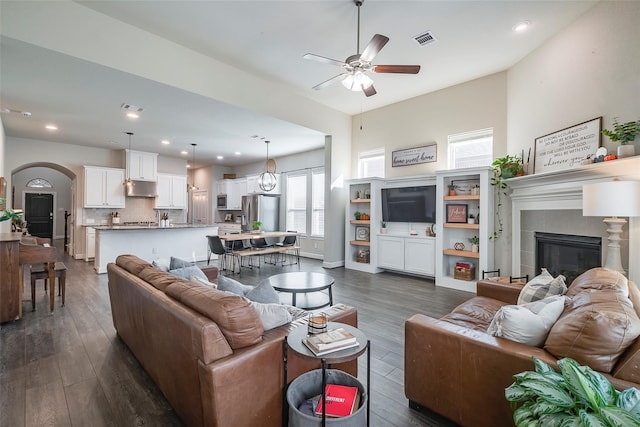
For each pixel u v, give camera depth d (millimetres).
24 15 2840
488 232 4371
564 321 1387
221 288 2193
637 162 2395
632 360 1132
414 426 1704
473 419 1544
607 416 872
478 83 4824
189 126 5598
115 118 5133
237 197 9500
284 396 1591
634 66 2639
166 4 3115
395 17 3293
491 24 3402
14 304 3180
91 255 6844
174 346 1643
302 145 7191
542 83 3762
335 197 6359
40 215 11539
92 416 1779
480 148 4867
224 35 3668
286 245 6867
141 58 3559
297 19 3348
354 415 1330
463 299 4105
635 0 2629
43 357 2455
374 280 5211
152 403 1897
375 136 6262
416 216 5410
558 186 3305
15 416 1771
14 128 5723
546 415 1011
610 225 2602
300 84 5062
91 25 3207
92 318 3318
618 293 1486
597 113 2996
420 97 5539
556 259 3549
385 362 2424
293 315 2207
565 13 3184
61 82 3721
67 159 7035
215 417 1330
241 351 1450
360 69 3018
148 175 7793
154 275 2221
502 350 1439
